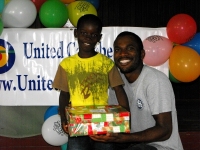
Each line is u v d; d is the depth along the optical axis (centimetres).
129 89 291
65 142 395
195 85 488
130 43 283
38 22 482
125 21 496
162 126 267
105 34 394
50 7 391
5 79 396
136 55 283
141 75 284
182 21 388
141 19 496
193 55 384
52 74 397
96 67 306
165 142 278
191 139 462
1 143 448
